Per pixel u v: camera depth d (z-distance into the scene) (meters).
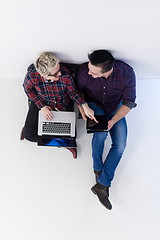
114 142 2.52
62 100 2.49
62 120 2.51
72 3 1.66
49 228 2.68
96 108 2.50
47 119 2.49
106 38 2.01
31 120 2.53
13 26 1.90
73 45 2.12
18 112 2.82
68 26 1.88
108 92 2.35
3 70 2.70
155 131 2.86
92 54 2.01
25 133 2.54
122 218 2.72
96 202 2.73
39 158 2.76
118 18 1.78
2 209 2.68
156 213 2.74
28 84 2.32
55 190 2.73
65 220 2.70
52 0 1.64
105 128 2.35
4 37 2.05
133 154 2.81
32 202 2.70
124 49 2.16
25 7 1.70
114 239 2.69
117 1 1.63
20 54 2.32
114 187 2.76
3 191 2.70
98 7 1.69
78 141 2.80
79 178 2.75
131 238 2.70
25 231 2.66
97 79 2.25
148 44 2.09
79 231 2.69
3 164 2.74
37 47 2.18
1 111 2.81
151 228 2.72
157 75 2.80
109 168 2.52
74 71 2.60
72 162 2.78
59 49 2.20
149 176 2.79
